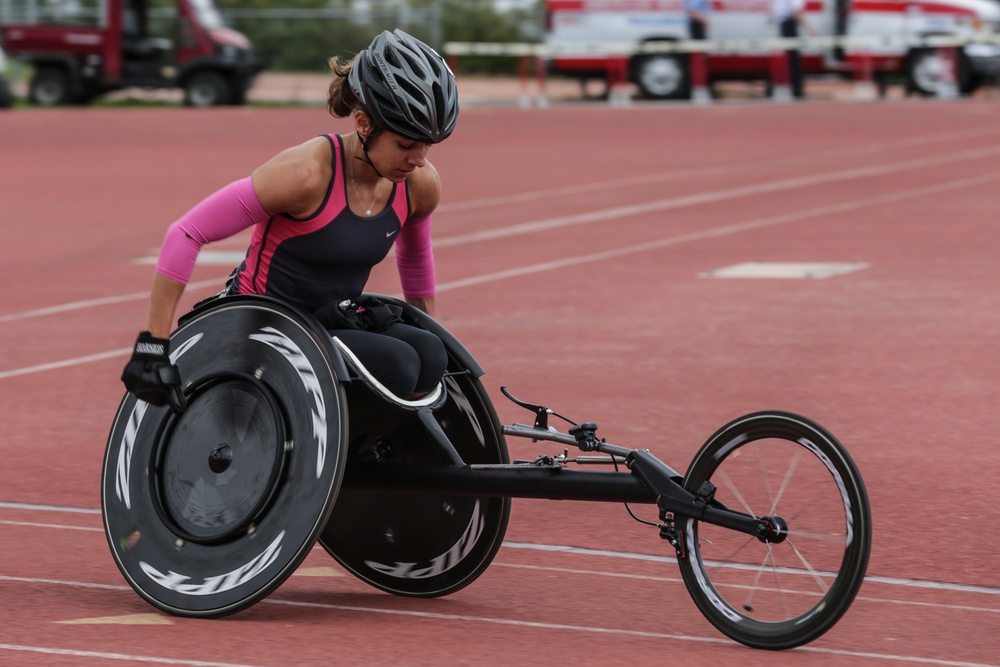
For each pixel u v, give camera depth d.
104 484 6.79
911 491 8.86
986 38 47.44
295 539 6.33
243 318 6.66
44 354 13.70
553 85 64.19
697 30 47.84
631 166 31.03
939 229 21.31
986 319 14.47
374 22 58.06
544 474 6.42
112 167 31.16
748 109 46.12
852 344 13.39
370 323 6.73
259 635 6.30
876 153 32.88
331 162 6.57
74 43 49.56
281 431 6.44
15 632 6.30
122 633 6.29
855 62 48.06
